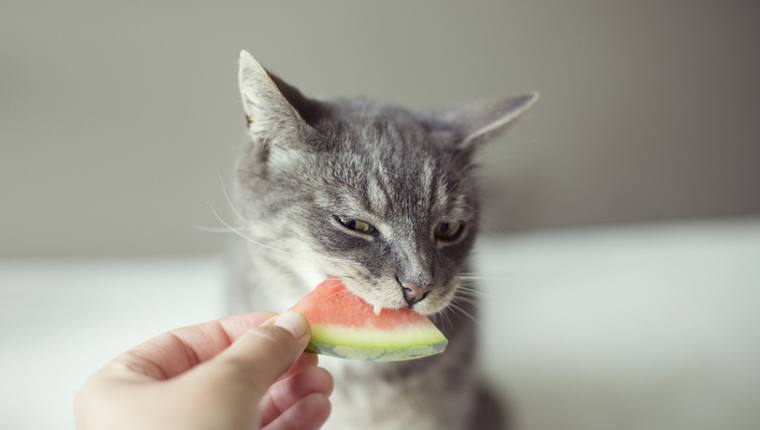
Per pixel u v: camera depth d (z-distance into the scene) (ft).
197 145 1.97
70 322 1.79
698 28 2.14
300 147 1.14
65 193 1.95
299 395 1.06
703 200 2.44
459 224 1.21
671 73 2.19
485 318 1.65
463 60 2.06
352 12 1.91
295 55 1.93
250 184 1.19
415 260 1.08
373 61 2.00
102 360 1.65
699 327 1.84
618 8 2.07
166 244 2.13
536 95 1.31
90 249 2.07
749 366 1.68
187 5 1.78
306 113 1.15
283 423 1.04
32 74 1.74
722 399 1.58
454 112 1.35
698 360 1.71
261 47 1.89
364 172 1.12
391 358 0.99
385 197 1.10
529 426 1.53
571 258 2.24
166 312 1.86
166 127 1.92
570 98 2.18
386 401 1.33
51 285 1.95
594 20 2.08
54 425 1.47
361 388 1.30
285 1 1.85
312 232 1.12
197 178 2.03
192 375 0.80
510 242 2.26
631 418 1.54
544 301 1.99
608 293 2.04
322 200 1.12
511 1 2.01
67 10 1.71
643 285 2.08
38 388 1.56
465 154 1.24
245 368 0.81
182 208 2.07
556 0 2.03
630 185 2.37
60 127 1.83
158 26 1.78
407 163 1.13
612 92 2.19
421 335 1.02
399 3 1.94
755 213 2.49
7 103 1.75
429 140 1.20
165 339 0.98
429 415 1.39
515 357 1.74
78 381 1.58
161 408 0.77
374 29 1.95
